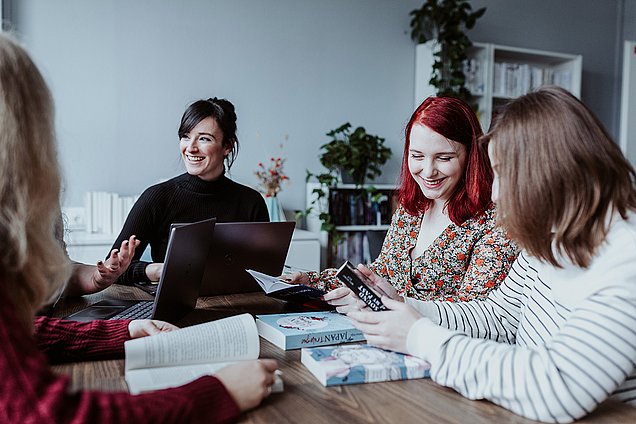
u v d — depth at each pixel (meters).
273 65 4.39
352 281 1.23
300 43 4.46
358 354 1.15
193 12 4.12
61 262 0.83
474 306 1.43
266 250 1.90
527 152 0.98
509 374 0.94
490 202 1.73
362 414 0.91
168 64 4.08
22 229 0.74
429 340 1.07
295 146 4.49
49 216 0.81
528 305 1.24
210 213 2.55
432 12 4.60
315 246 3.92
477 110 4.69
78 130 3.86
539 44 5.33
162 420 0.77
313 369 1.11
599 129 0.97
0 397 0.67
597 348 0.90
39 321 1.19
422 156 1.72
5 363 0.68
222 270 1.86
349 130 4.65
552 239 1.00
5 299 0.72
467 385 0.99
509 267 1.60
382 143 4.77
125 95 3.97
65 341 1.17
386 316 1.15
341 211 4.39
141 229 2.42
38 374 0.70
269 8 4.36
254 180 4.37
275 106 4.41
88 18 3.85
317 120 4.55
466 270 1.76
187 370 1.05
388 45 4.76
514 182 0.99
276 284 1.54
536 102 1.00
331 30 4.56
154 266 2.07
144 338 1.09
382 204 4.54
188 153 2.49
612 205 0.96
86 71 3.87
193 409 0.82
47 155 0.79
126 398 0.77
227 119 2.53
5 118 0.73
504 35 5.17
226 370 0.93
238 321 1.17
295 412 0.92
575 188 0.95
